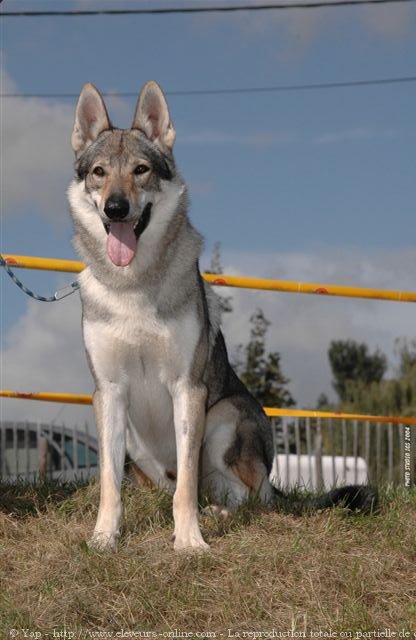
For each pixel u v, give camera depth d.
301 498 6.51
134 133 5.48
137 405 5.50
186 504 5.11
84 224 5.34
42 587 4.44
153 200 5.30
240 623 4.21
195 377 5.32
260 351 19.09
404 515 5.67
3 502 5.80
